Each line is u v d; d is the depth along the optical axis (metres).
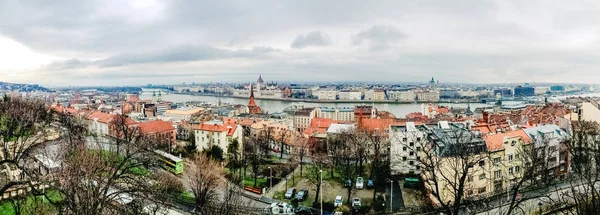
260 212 86.62
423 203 90.38
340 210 89.25
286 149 160.50
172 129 170.62
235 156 127.69
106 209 48.78
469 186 87.88
